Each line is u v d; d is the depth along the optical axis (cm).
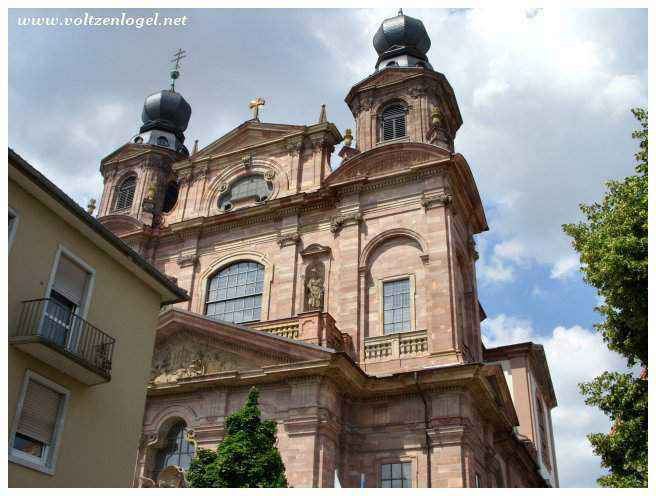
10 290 1730
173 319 3042
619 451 1988
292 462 2583
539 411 4697
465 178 3475
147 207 4238
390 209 3409
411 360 3012
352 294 3256
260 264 3653
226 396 2834
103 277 2052
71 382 1864
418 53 4278
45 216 1877
